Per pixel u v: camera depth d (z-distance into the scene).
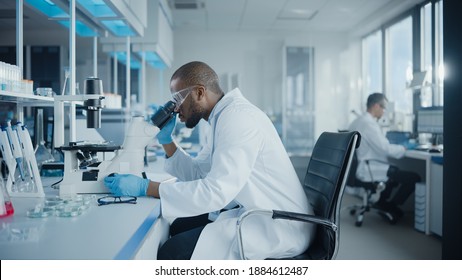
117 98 3.07
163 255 1.27
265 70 6.51
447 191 2.15
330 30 6.46
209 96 1.37
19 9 1.71
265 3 5.02
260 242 1.25
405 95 5.10
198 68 1.34
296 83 6.23
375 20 5.54
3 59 1.76
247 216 1.20
